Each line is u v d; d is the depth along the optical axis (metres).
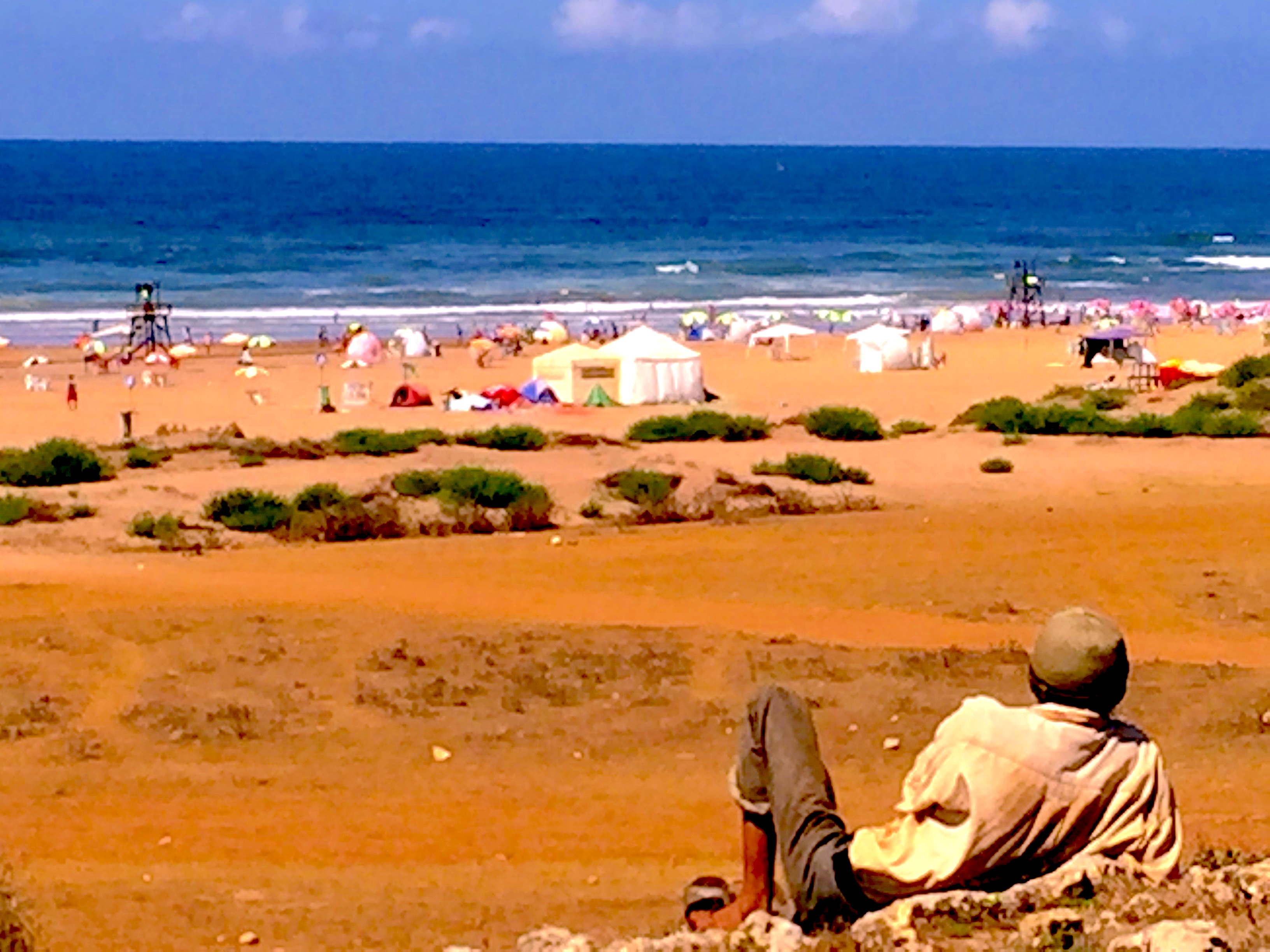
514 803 10.84
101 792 11.09
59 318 71.75
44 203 157.88
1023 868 4.10
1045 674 4.06
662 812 10.64
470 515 23.06
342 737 12.41
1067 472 28.12
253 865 9.52
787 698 4.38
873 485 26.94
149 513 23.02
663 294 86.94
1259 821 9.80
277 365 56.59
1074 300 88.12
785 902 4.41
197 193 179.50
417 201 172.25
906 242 126.94
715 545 21.03
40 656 14.66
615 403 45.62
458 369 56.09
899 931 3.94
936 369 55.31
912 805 4.13
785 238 129.88
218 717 12.79
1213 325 69.38
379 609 16.88
